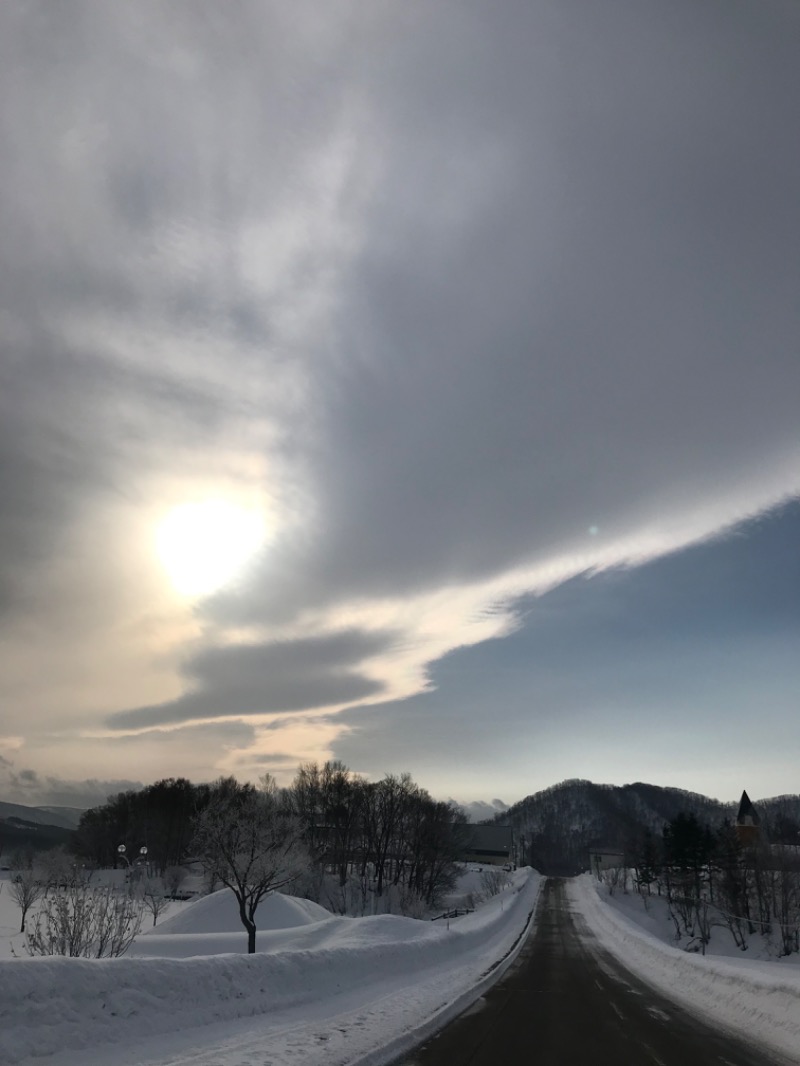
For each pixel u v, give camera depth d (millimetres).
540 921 55031
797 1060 11578
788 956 59156
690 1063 11086
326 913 44406
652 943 34781
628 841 131125
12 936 34906
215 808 32125
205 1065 8328
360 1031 11672
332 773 89250
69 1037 8289
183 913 40719
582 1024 14805
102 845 117875
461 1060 10477
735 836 85688
